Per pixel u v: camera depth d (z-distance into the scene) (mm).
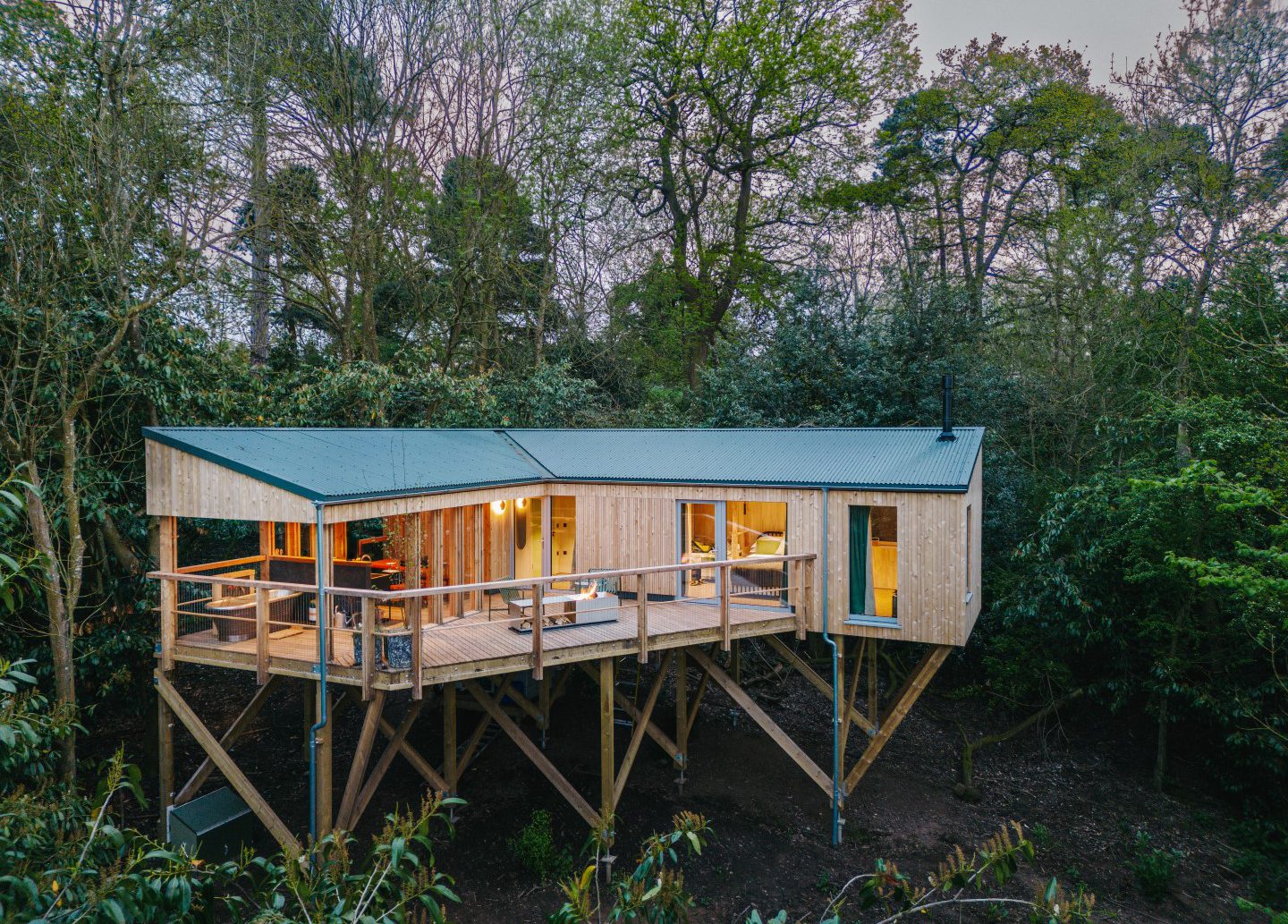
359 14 20672
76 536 11414
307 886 4254
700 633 12562
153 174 13820
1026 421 22188
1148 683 15438
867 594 13023
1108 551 15930
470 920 10570
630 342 32406
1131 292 21000
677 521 14445
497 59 22984
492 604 14664
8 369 11477
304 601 12414
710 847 12781
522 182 24766
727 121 29750
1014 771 16188
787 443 15414
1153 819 14297
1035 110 28000
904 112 30938
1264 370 15680
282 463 11258
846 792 13367
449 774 13305
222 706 17625
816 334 23188
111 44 12609
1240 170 19609
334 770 14914
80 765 11227
